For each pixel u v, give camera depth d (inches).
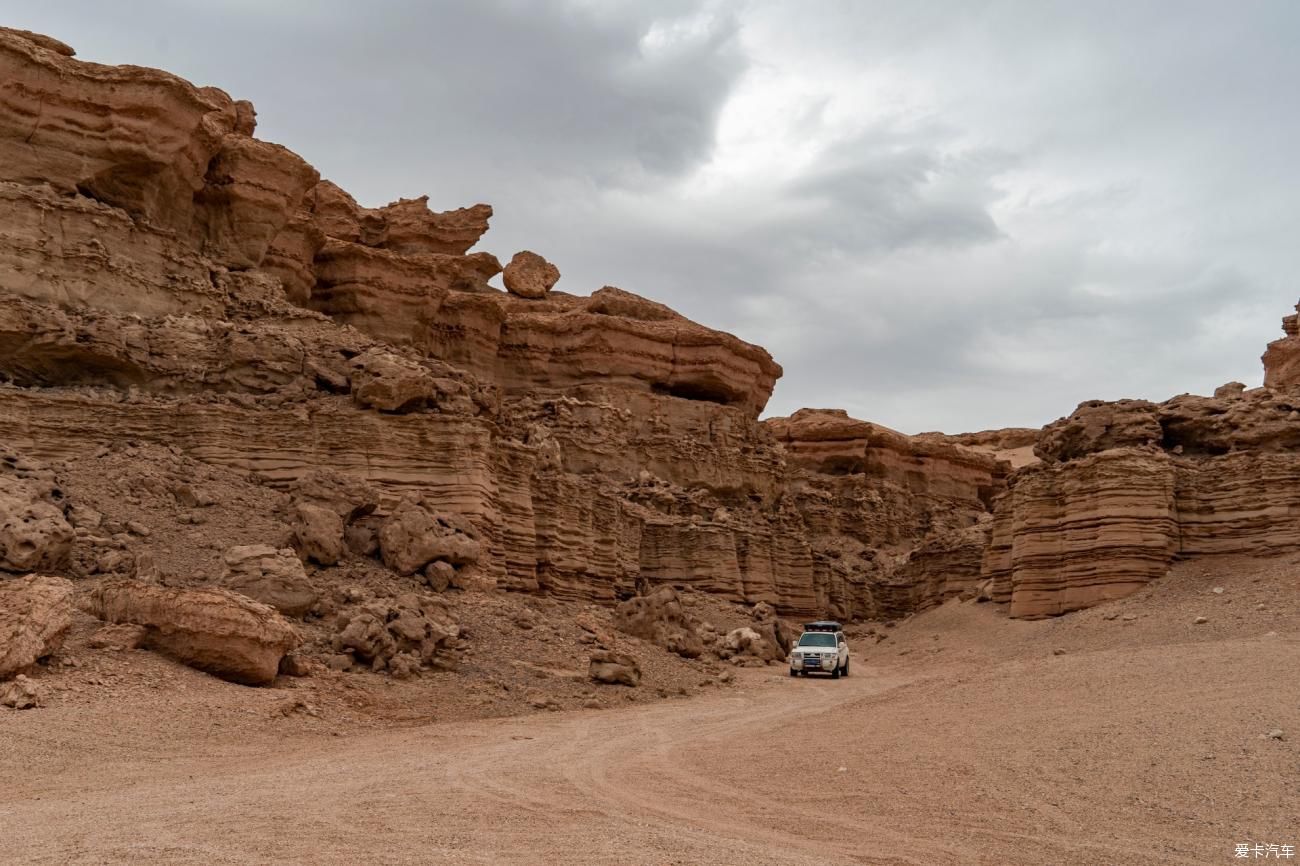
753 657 1578.5
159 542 1097.4
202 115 1533.0
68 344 1312.7
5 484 1010.1
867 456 3070.9
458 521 1336.1
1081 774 559.8
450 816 465.7
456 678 999.6
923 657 1662.2
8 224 1323.8
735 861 385.4
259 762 634.2
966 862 408.5
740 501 2415.1
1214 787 512.1
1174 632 1321.4
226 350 1439.5
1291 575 1429.6
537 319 2381.9
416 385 1429.6
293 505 1229.1
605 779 594.2
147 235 1473.9
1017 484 1817.2
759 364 2618.1
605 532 1878.7
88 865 354.6
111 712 693.3
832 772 609.0
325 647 961.5
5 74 1352.1
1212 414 1718.8
